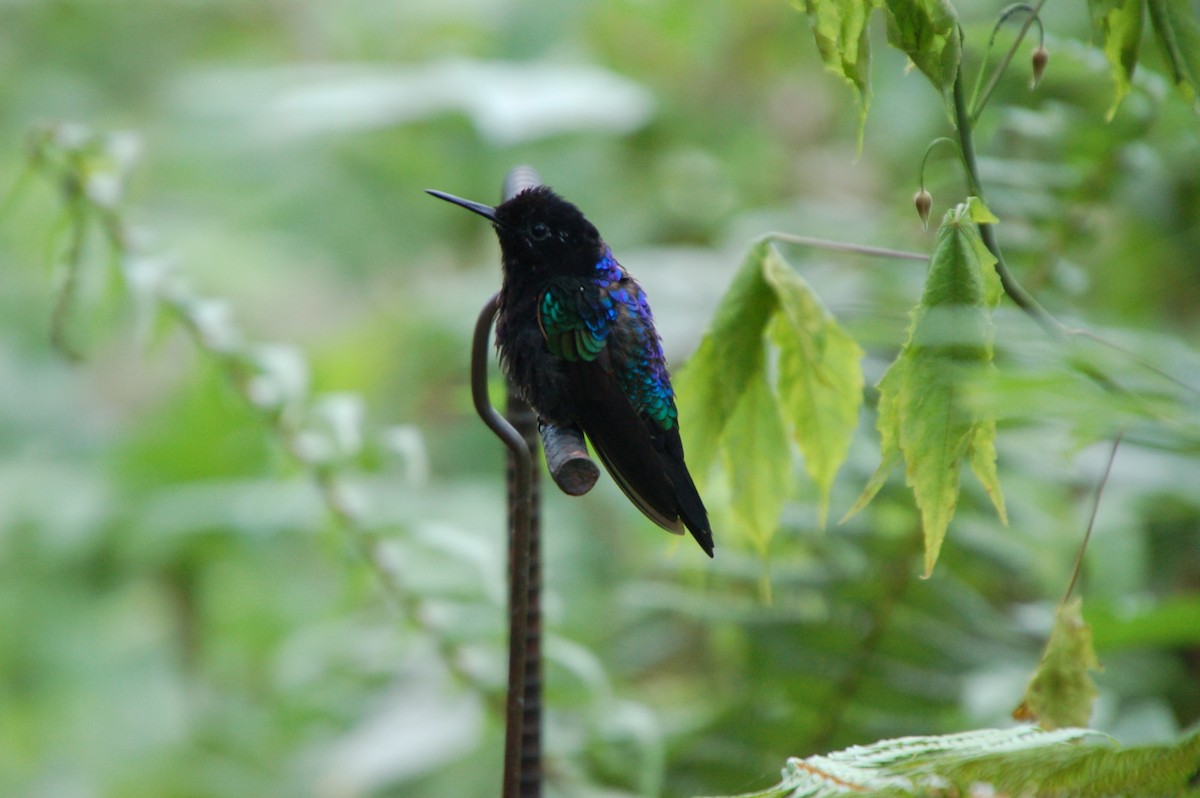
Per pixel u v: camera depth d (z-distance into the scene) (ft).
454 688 28.22
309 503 34.53
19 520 39.96
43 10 49.70
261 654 41.68
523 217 18.74
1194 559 28.30
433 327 41.14
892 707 25.98
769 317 16.58
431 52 46.57
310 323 46.26
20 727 41.16
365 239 43.98
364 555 24.62
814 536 25.68
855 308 24.77
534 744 17.58
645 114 38.68
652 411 18.52
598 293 18.28
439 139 42.60
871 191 41.73
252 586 41.34
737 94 44.24
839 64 13.66
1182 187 29.94
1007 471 25.86
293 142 42.86
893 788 12.62
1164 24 14.40
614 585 35.55
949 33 13.02
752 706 26.76
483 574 23.88
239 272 42.91
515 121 34.65
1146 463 26.66
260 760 39.14
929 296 13.25
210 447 38.01
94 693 41.37
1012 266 25.99
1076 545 26.27
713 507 21.06
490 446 39.32
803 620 25.96
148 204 44.88
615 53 44.98
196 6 50.90
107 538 39.34
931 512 13.56
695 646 34.78
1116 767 12.56
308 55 50.90
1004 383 11.54
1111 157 24.97
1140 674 27.63
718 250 40.27
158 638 42.57
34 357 43.96
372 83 38.17
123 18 50.55
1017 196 25.93
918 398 13.30
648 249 40.68
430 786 32.40
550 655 22.48
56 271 24.40
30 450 42.70
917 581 25.57
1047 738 13.28
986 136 26.66
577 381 17.89
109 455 41.34
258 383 24.73
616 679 32.14
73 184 24.03
